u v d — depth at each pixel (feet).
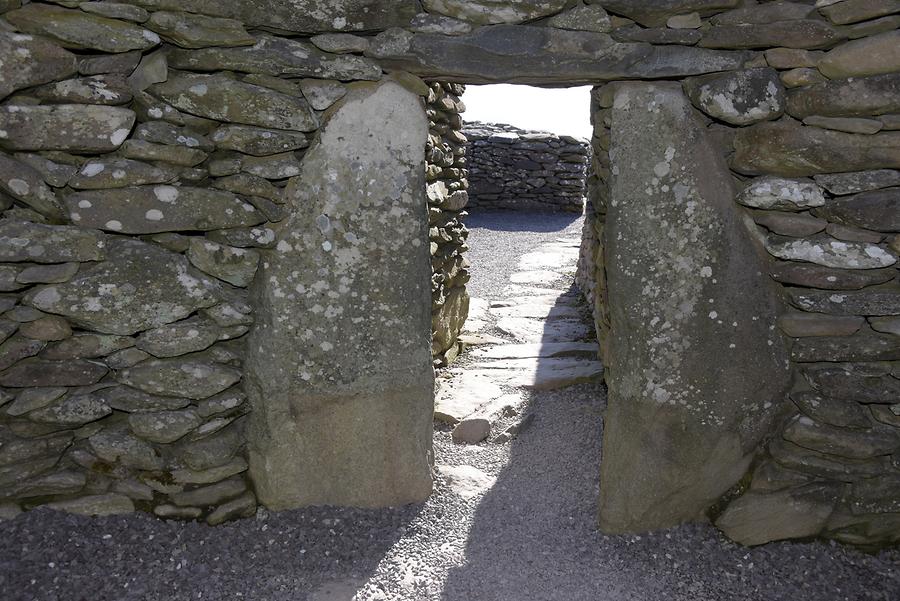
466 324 17.67
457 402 12.25
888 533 8.08
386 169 8.02
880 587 7.62
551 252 28.63
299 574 7.70
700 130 7.61
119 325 7.57
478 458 10.67
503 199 38.81
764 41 7.13
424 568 7.89
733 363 7.88
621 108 7.72
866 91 6.97
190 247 7.69
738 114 7.36
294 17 7.27
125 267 7.47
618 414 8.27
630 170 7.79
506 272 24.75
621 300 8.02
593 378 13.38
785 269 7.70
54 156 7.17
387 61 7.68
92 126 7.13
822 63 7.07
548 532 8.60
